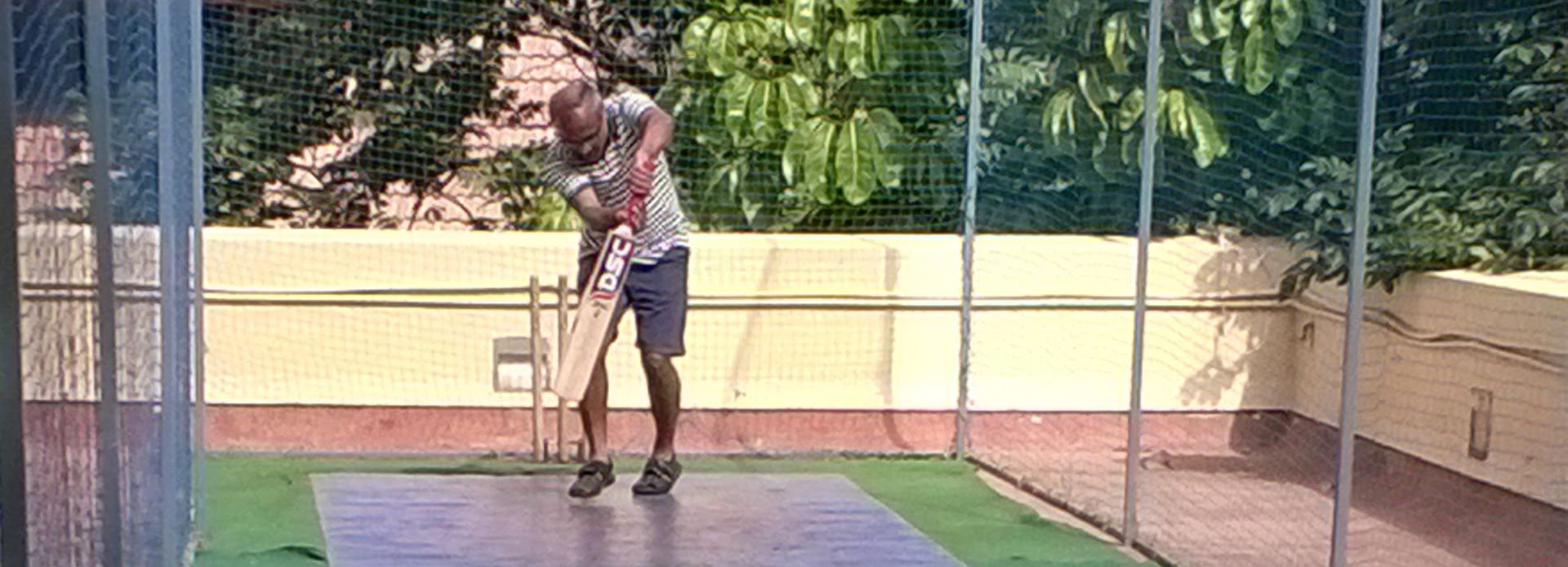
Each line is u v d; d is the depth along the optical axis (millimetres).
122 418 3639
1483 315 6246
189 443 5805
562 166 6719
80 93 3023
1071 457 7582
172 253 4961
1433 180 6441
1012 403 7832
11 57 2316
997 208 7734
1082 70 6945
